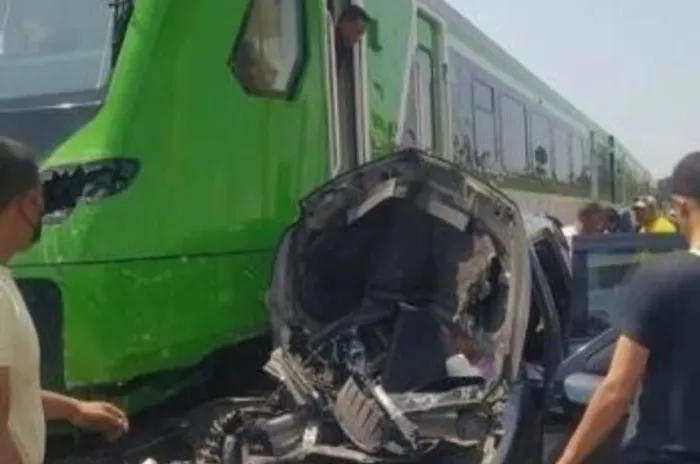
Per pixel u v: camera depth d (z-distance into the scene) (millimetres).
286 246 6480
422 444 5555
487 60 13906
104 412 3932
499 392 5715
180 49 6344
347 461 5629
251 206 6789
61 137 6148
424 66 10734
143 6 6289
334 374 6133
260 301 6863
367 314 6508
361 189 6496
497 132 14219
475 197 6258
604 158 26891
